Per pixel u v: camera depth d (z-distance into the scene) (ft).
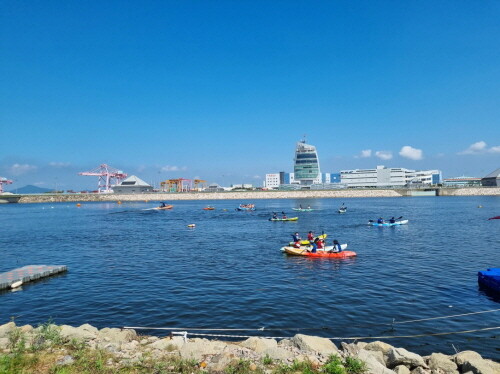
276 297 62.54
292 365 31.24
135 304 59.93
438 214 239.71
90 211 353.51
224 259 98.32
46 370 29.60
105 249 119.55
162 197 626.64
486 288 65.98
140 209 379.96
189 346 35.24
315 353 35.35
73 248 122.93
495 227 163.12
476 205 338.95
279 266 88.33
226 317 52.90
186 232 165.68
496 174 602.03
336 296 62.64
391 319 51.29
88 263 96.32
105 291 68.44
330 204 414.21
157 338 41.91
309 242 118.83
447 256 97.55
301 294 64.18
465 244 117.50
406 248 111.65
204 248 118.01
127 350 36.01
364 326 48.88
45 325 45.11
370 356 33.50
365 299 60.64
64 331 40.14
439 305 56.95
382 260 93.50
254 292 65.82
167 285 71.61
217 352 34.55
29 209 410.31
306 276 77.61
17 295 67.21
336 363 30.91
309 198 598.34
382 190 590.96
